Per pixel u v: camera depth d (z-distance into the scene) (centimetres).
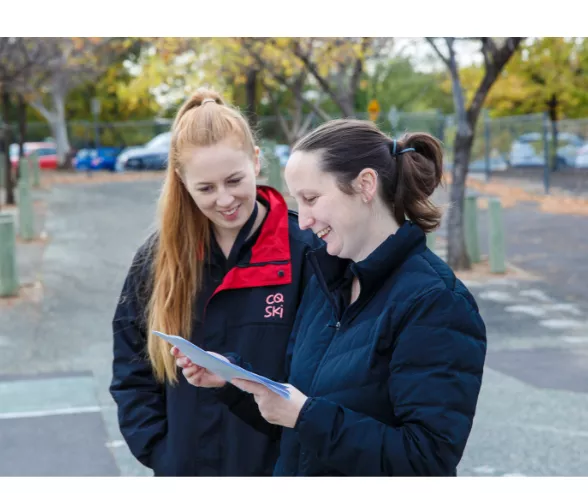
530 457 509
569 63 2541
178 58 1427
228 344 254
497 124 2633
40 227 1700
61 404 631
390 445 181
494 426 566
